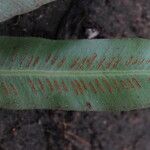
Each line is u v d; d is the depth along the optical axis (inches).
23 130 14.5
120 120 15.3
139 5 14.5
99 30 14.4
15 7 11.9
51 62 12.3
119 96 12.3
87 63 12.3
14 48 12.3
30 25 13.9
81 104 12.3
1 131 14.3
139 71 12.2
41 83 12.3
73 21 14.2
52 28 14.1
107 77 12.3
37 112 14.5
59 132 14.9
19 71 12.3
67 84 12.3
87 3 14.2
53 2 14.0
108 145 15.4
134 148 15.6
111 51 12.3
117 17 14.4
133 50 12.3
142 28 14.6
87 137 15.2
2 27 13.8
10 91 12.3
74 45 12.3
